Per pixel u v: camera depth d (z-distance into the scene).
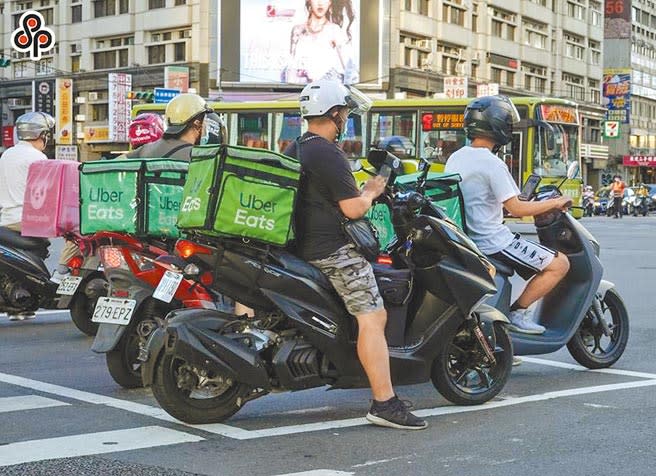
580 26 74.25
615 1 88.75
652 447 5.18
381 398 5.52
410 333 5.85
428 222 5.79
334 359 5.48
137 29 56.06
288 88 51.59
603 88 81.06
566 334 7.08
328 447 5.13
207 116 7.64
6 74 60.94
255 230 5.19
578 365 7.67
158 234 6.46
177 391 5.43
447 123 25.12
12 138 59.44
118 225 6.46
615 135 75.81
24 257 9.01
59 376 7.18
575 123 26.28
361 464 4.82
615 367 7.57
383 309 5.48
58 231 7.93
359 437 5.35
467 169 6.73
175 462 4.83
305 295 5.37
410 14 55.41
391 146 6.73
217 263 5.29
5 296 9.12
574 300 7.14
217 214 5.12
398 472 4.68
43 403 6.22
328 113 5.45
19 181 9.04
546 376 7.21
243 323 5.50
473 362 6.13
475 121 6.77
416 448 5.12
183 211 5.29
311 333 5.38
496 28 63.81
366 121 25.62
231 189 5.13
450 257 5.85
